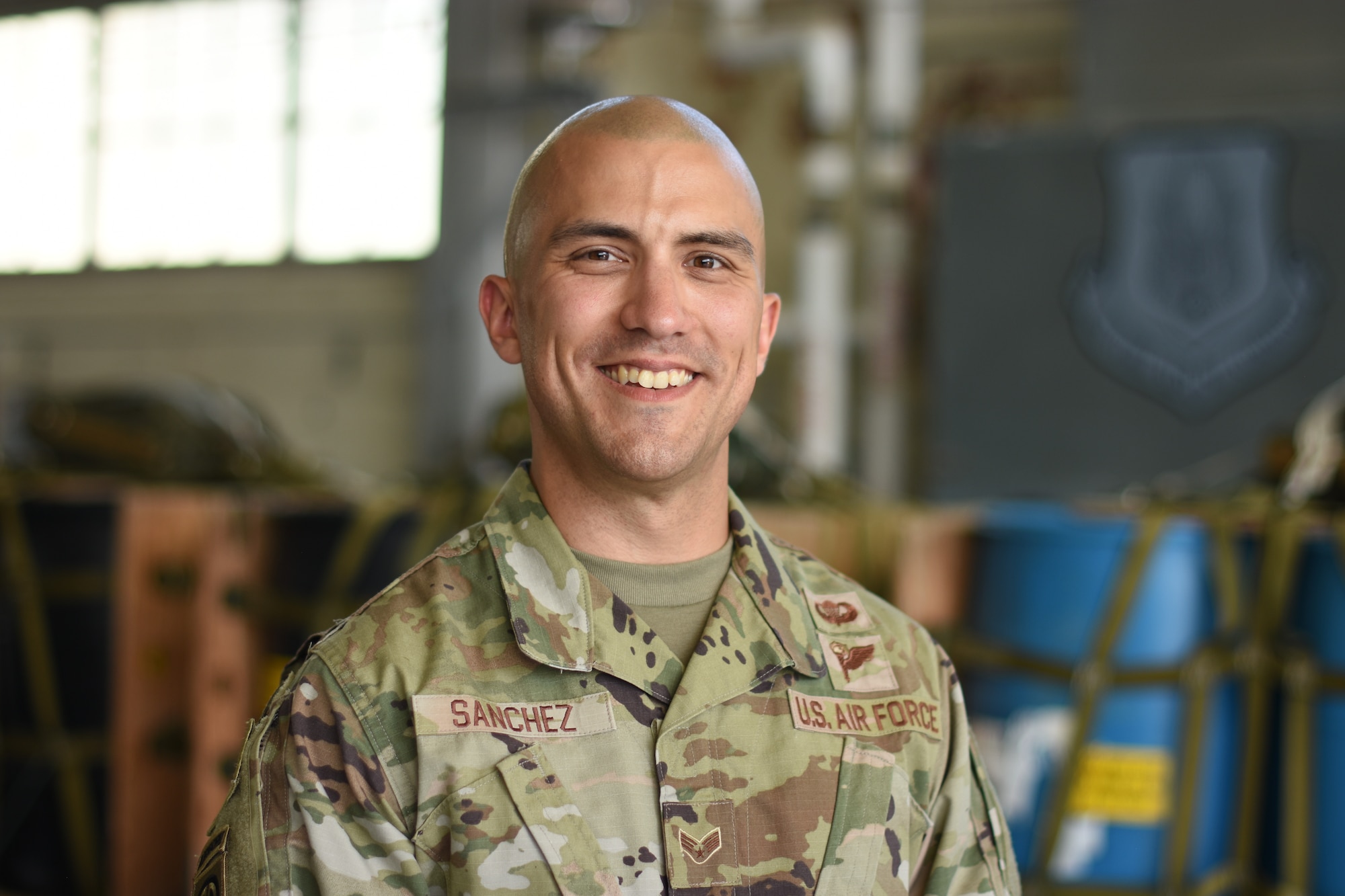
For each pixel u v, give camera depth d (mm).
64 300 8719
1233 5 5574
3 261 8891
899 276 6566
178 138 8570
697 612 1163
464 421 7430
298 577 3123
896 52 6574
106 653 3391
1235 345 5324
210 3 8555
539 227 1140
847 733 1135
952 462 5625
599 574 1147
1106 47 5742
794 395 6652
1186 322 5383
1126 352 5449
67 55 8875
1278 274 5297
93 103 8773
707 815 1062
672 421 1104
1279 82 5523
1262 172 5328
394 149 8047
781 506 3127
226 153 8445
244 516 3148
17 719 3389
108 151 8711
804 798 1090
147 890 3316
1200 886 2564
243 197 8367
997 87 6805
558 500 1166
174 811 3361
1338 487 2758
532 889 1022
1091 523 2596
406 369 7883
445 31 7664
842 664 1181
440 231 7547
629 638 1112
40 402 4301
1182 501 2850
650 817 1060
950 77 6879
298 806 1055
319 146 8211
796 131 7117
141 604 3334
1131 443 5422
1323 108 5465
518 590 1115
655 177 1107
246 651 3154
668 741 1074
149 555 3363
